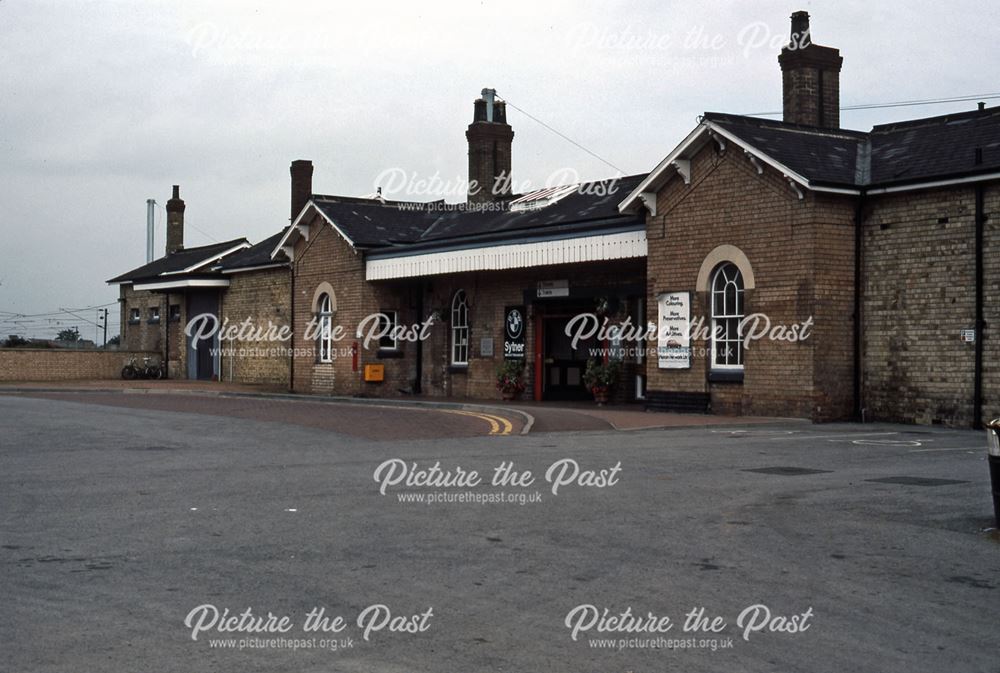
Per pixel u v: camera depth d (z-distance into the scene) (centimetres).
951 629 628
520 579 744
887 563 791
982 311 1895
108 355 4338
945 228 1955
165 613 657
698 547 847
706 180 2217
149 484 1217
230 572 765
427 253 2902
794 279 2048
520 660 575
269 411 2375
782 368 2073
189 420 2142
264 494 1136
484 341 2981
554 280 2741
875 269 2064
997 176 1848
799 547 846
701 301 2222
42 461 1455
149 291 4491
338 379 3275
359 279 3178
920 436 1748
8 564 790
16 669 551
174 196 5219
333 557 815
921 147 2142
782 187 2069
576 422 1997
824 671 559
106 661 566
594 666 566
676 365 2273
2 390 3394
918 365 1995
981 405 1894
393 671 557
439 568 778
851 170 2125
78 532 917
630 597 696
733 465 1355
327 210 3281
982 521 951
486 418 2142
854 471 1291
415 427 1950
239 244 4397
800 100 2491
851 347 2073
